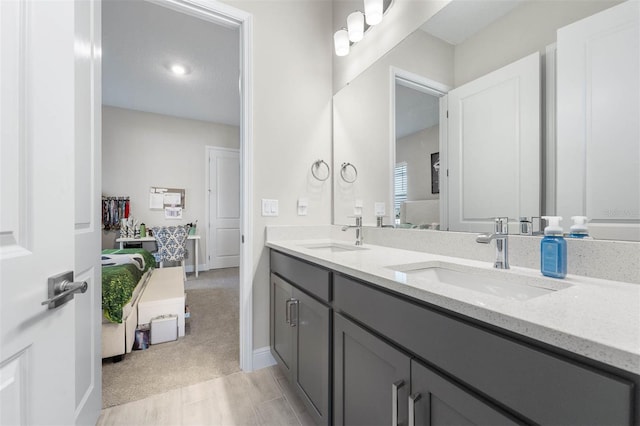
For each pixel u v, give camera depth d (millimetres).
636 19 719
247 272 1719
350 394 946
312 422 1280
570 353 423
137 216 4316
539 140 922
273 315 1674
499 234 896
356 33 1604
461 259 1116
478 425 533
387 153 1581
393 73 1538
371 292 843
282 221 1848
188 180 4695
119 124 4211
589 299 577
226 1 1662
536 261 902
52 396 640
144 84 3412
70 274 704
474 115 1134
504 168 1025
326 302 1093
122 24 2305
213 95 3740
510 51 1010
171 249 4020
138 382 1583
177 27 2352
